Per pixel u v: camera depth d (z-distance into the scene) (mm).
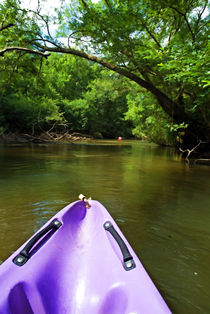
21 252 1539
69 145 19734
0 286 1213
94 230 2342
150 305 1120
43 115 24891
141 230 2920
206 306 1655
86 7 9445
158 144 23047
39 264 1536
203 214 3553
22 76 13641
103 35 9789
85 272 1729
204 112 10852
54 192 4512
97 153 13141
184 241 2650
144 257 2283
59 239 1966
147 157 11727
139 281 1317
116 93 20266
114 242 1861
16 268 1403
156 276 1981
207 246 2543
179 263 2191
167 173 7094
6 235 2623
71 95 37906
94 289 1517
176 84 10398
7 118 24000
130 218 3316
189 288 1839
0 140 20906
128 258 1522
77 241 2178
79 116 33250
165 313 1045
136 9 9336
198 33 10469
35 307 1300
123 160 10094
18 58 10688
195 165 9102
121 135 43375
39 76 13117
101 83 26688
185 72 6812
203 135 11797
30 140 22531
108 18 9289
